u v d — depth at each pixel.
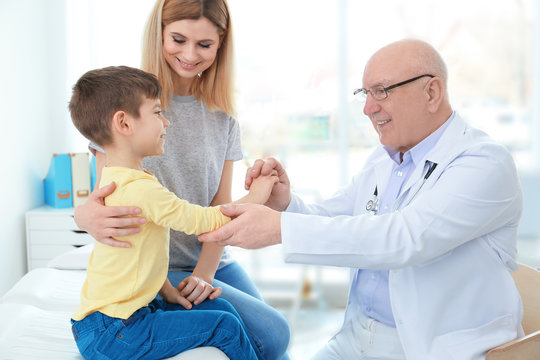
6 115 2.86
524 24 4.19
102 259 1.30
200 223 1.28
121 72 1.36
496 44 4.22
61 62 3.41
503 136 4.32
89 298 1.30
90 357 1.26
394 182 1.56
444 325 1.35
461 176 1.31
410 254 1.25
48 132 3.40
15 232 2.95
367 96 1.45
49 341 1.40
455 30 4.20
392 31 4.12
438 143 1.43
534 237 3.72
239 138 1.88
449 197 1.28
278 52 4.16
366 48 4.12
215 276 1.83
